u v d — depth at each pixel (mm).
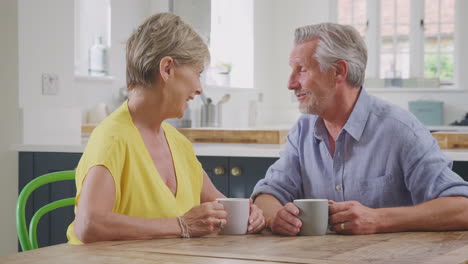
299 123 1920
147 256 1195
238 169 2867
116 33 4395
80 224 1423
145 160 1571
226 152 2883
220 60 6129
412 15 6887
